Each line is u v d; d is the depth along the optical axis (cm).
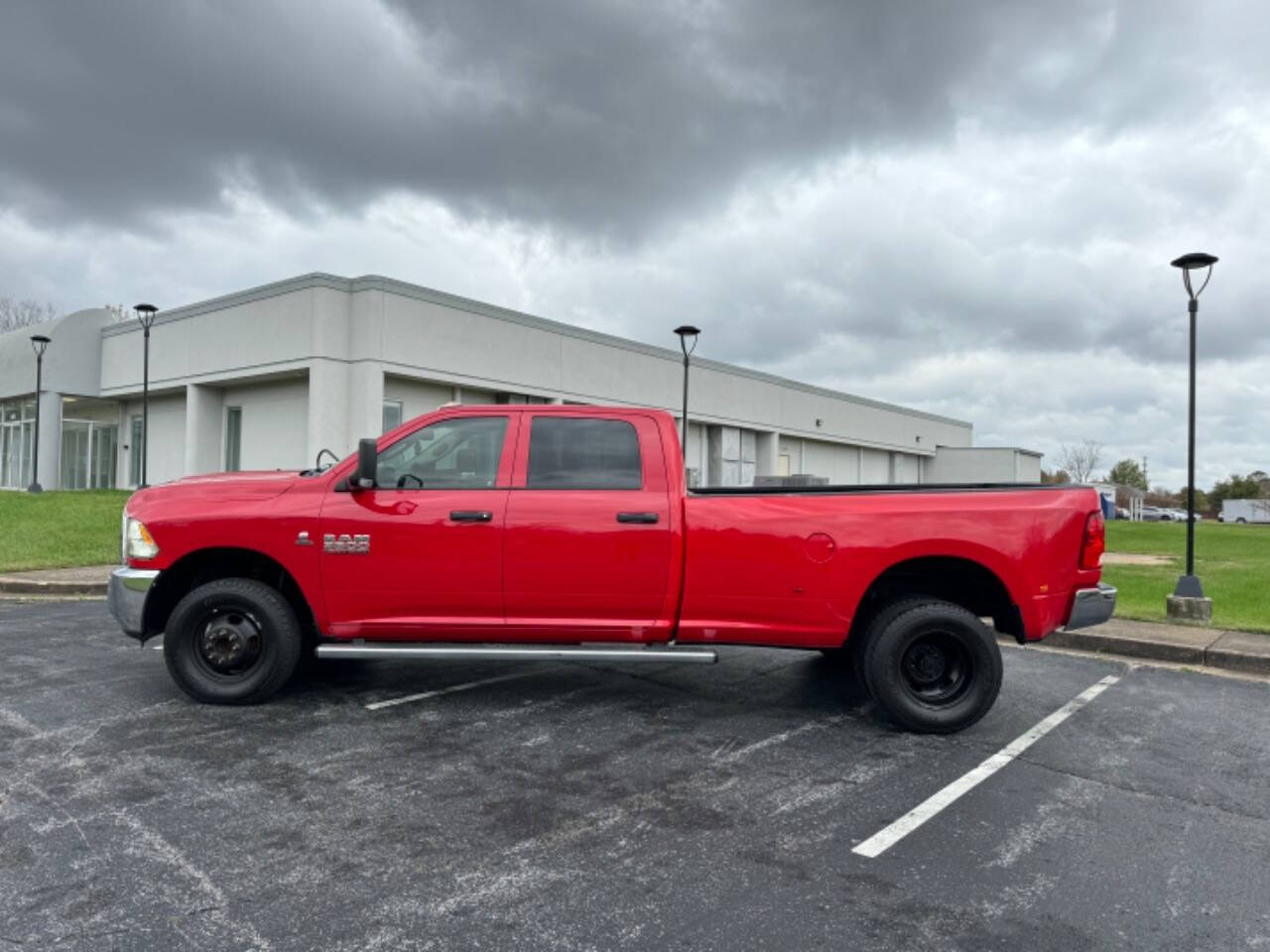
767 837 362
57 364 2562
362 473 508
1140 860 348
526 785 416
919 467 5078
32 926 278
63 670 632
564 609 527
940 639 518
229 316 2192
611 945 275
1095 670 730
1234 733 536
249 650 540
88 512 1744
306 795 397
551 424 547
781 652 757
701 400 3120
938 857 347
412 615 531
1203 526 4903
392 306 2041
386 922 286
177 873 318
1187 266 962
